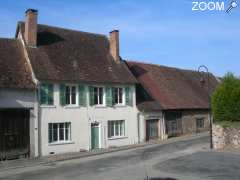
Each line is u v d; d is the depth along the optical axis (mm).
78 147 30125
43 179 18469
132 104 34688
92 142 31391
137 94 36844
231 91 27562
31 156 27109
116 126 33438
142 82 39156
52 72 29109
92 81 31125
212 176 17547
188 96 43344
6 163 24609
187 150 27734
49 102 28562
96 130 31844
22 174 20469
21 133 26734
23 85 27031
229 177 17156
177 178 17438
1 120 25750
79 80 30250
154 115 36812
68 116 29625
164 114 38000
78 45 34094
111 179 17734
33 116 27484
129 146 32500
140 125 35344
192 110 42406
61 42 32906
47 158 26578
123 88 34156
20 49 30141
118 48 35656
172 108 38438
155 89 39656
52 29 33531
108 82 32281
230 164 20531
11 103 26359
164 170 19734
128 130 34125
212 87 50875
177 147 29969
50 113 28484
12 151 26125
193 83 48094
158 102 37844
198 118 43375
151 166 21312
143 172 19375
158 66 45062
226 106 27578
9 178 19250
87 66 32375
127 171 19875
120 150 30438
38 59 29516
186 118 41406
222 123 27375
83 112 30672
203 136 38875
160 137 37312
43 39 31828
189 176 17797
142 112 35531
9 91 26359
